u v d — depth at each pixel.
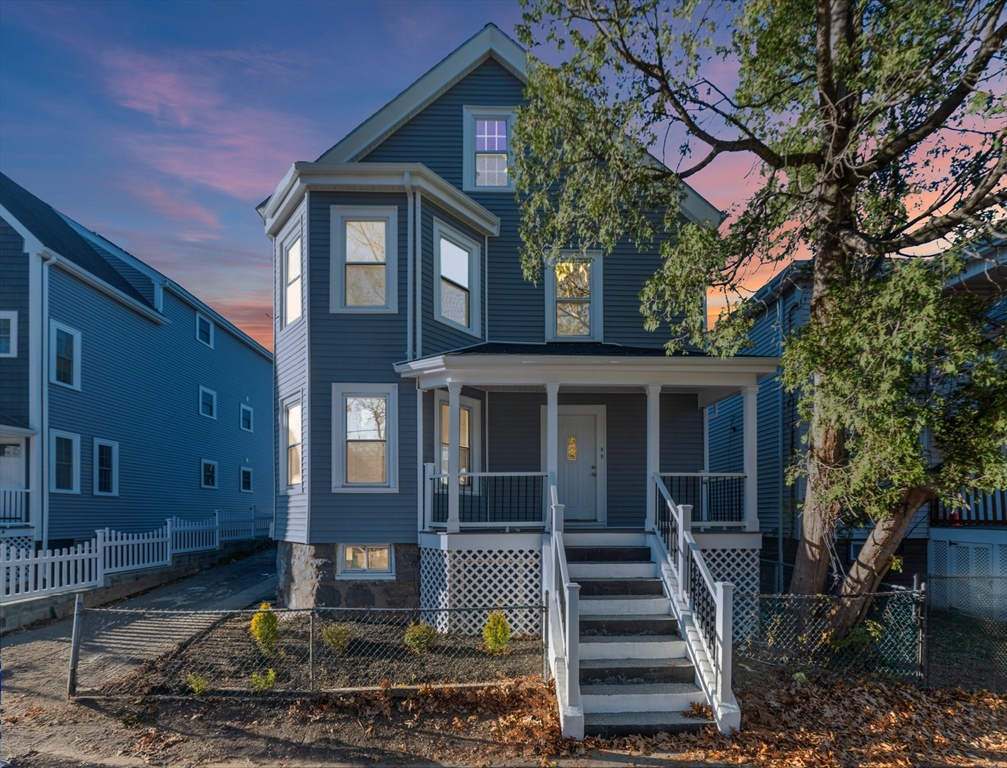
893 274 7.46
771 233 9.62
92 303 17.12
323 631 8.65
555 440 10.45
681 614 8.09
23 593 10.78
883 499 8.01
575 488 13.20
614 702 6.96
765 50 8.44
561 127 9.70
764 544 17.25
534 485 12.95
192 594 13.33
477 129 13.84
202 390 23.59
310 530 11.16
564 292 13.73
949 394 8.38
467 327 12.91
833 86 8.49
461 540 10.15
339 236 11.75
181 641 9.17
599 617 8.18
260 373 29.56
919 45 7.19
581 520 13.09
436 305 12.14
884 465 7.52
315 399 11.44
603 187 9.62
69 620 11.08
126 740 6.47
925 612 7.97
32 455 14.67
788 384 8.38
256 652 8.52
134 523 18.89
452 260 12.74
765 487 17.30
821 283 9.12
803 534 9.30
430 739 6.52
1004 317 9.60
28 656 8.92
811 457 9.07
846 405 7.70
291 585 11.81
